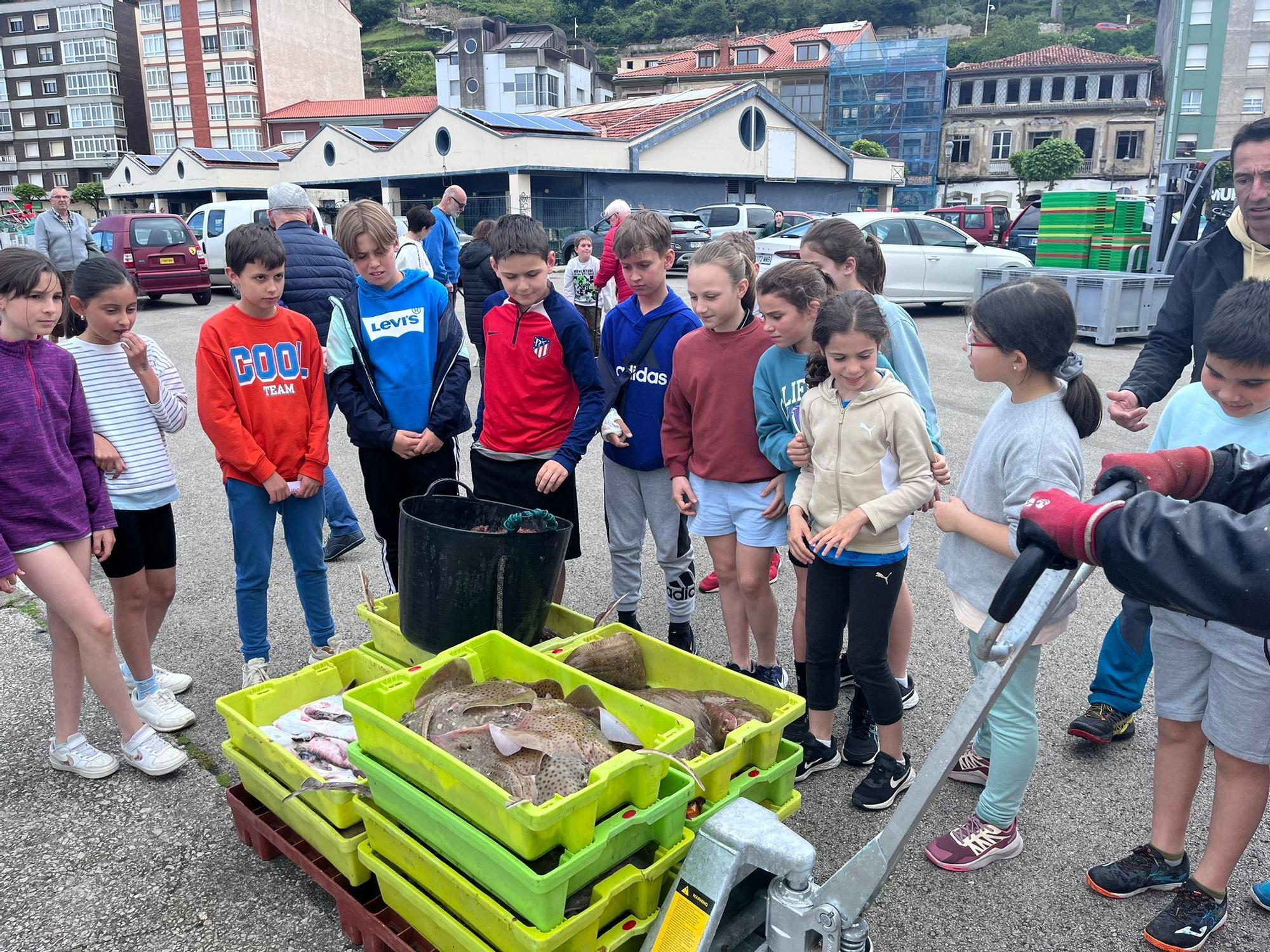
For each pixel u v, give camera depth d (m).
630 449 3.37
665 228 3.25
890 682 2.60
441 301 3.45
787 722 2.19
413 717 2.06
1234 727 2.02
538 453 3.34
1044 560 1.31
